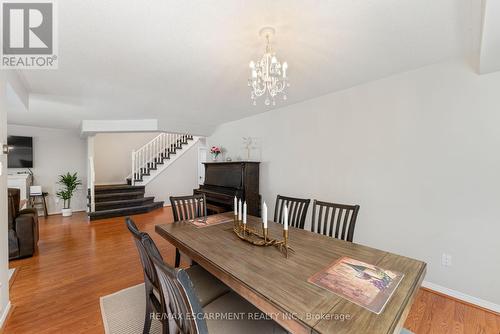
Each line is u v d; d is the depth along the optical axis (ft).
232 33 5.38
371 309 3.01
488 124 6.32
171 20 4.86
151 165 22.52
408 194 7.77
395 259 4.52
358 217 9.00
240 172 13.01
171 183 22.84
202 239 5.72
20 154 16.67
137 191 20.17
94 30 5.20
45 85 8.56
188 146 24.02
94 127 14.79
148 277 4.74
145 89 9.24
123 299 6.93
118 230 14.01
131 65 7.05
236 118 14.83
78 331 5.65
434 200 7.25
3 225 5.96
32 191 16.33
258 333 3.76
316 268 4.14
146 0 4.25
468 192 6.66
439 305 6.58
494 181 6.27
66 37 5.46
